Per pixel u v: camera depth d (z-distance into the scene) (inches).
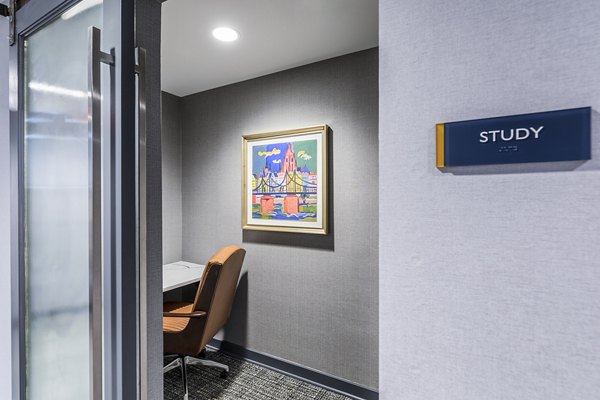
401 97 26.1
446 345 24.5
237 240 102.7
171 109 111.9
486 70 23.1
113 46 34.1
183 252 115.0
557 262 21.1
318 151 86.6
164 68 91.5
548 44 21.3
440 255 24.6
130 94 34.3
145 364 38.9
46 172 42.4
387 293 26.7
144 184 38.2
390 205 26.5
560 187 21.0
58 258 40.3
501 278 22.6
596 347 20.0
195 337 78.8
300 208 90.0
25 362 45.3
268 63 88.4
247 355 100.3
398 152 26.2
